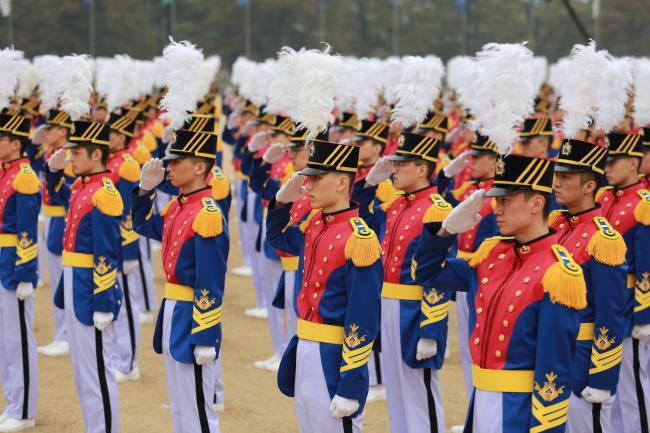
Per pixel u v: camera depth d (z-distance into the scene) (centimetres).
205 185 948
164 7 7394
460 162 1178
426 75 1131
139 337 1393
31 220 1152
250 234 1830
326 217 819
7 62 1236
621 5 5919
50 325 1708
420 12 8056
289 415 1235
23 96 2234
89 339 1042
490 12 7494
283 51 1248
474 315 734
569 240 870
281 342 1464
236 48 7850
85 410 1053
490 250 716
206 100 2048
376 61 1573
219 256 903
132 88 2066
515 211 695
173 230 926
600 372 845
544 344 670
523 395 686
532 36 6562
